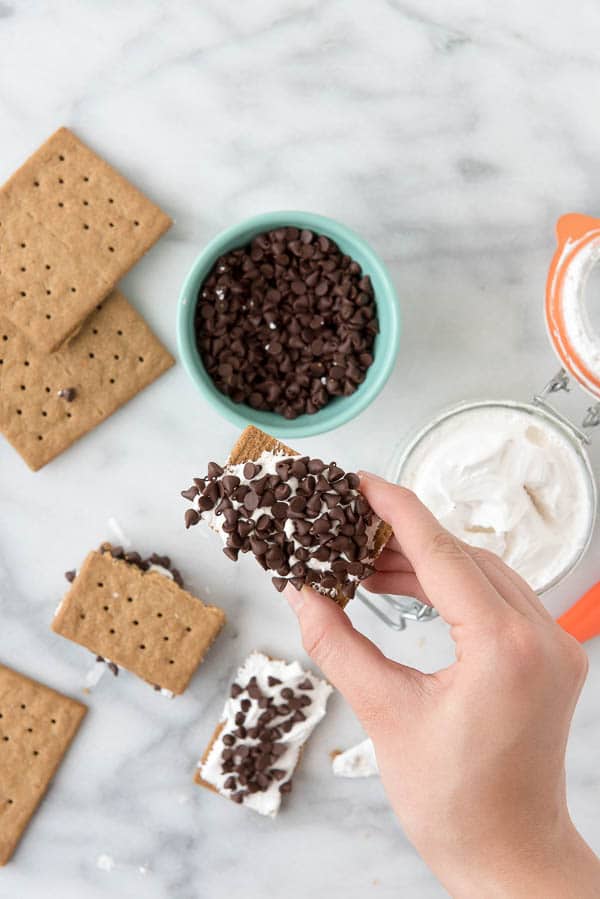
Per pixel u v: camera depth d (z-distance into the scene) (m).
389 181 0.49
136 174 0.49
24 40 0.49
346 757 0.50
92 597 0.49
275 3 0.49
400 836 0.51
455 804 0.38
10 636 0.50
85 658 0.50
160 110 0.49
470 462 0.46
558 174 0.49
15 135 0.49
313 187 0.49
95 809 0.51
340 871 0.51
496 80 0.49
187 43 0.49
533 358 0.50
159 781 0.51
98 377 0.49
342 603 0.40
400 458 0.48
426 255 0.50
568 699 0.38
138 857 0.51
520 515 0.46
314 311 0.48
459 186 0.49
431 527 0.39
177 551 0.50
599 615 0.49
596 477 0.49
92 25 0.49
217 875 0.51
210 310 0.48
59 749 0.50
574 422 0.50
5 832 0.50
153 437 0.50
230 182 0.49
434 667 0.50
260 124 0.49
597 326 0.49
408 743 0.38
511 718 0.37
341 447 0.50
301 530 0.39
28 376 0.49
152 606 0.49
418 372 0.50
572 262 0.45
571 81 0.49
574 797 0.50
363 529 0.40
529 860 0.38
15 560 0.50
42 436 0.49
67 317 0.48
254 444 0.41
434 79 0.49
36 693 0.50
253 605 0.50
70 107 0.49
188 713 0.50
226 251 0.48
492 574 0.39
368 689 0.39
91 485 0.50
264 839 0.51
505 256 0.50
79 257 0.49
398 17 0.49
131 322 0.49
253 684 0.50
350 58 0.49
